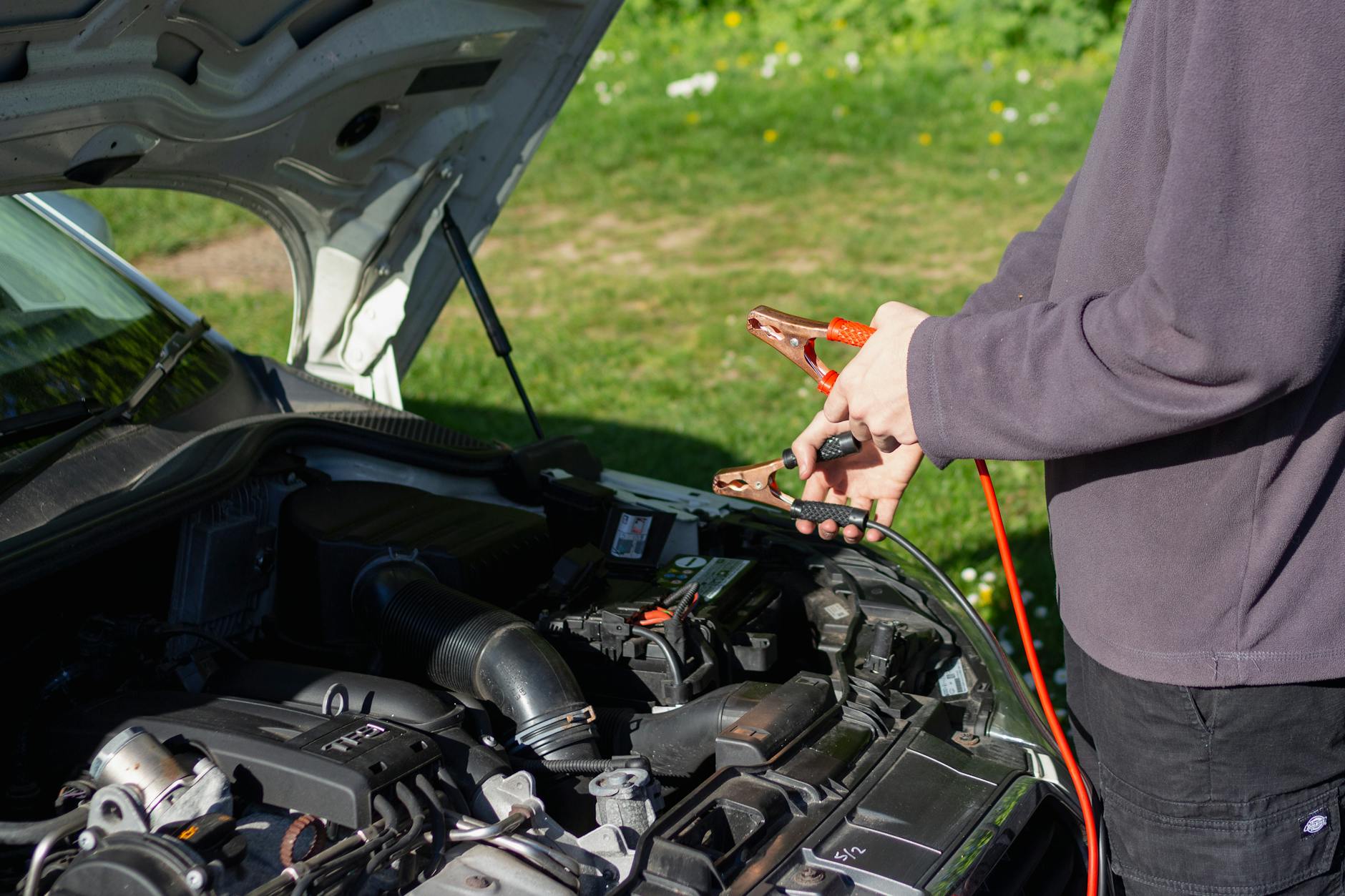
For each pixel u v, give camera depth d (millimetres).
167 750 1485
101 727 1556
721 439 5020
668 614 1882
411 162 2480
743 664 1919
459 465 2406
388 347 2803
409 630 1805
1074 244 1460
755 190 9148
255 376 2516
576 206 9047
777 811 1494
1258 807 1479
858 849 1445
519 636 1731
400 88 2246
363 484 2178
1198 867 1531
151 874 1266
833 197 8891
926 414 1373
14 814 1557
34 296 2139
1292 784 1471
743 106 10984
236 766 1471
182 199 9203
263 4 1820
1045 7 11961
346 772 1413
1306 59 1102
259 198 2373
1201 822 1510
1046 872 1639
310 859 1331
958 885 1406
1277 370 1158
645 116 10891
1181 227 1163
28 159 1754
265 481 2164
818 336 1710
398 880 1433
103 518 1727
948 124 10367
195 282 7570
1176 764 1494
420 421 2529
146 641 1771
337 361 2896
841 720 1710
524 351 6164
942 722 1817
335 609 1973
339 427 2287
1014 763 1727
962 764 1640
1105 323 1254
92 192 9148
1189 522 1388
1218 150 1141
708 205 8922
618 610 1878
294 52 1960
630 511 2186
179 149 2006
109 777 1454
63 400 1967
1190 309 1169
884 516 1880
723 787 1521
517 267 7758
